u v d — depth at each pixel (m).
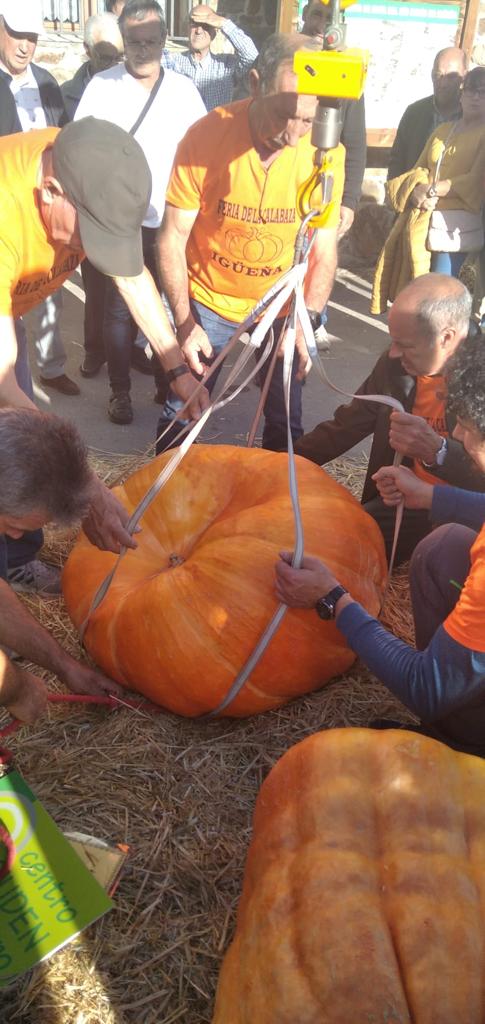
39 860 2.04
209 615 2.54
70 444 1.86
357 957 1.59
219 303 3.81
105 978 1.98
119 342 4.77
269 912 1.74
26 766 2.49
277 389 3.92
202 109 4.86
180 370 3.15
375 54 7.35
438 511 2.74
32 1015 1.90
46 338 5.10
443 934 1.63
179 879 2.21
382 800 1.87
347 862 1.75
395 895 1.70
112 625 2.71
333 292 7.61
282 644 2.54
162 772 2.51
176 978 2.00
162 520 3.00
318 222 2.26
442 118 5.98
